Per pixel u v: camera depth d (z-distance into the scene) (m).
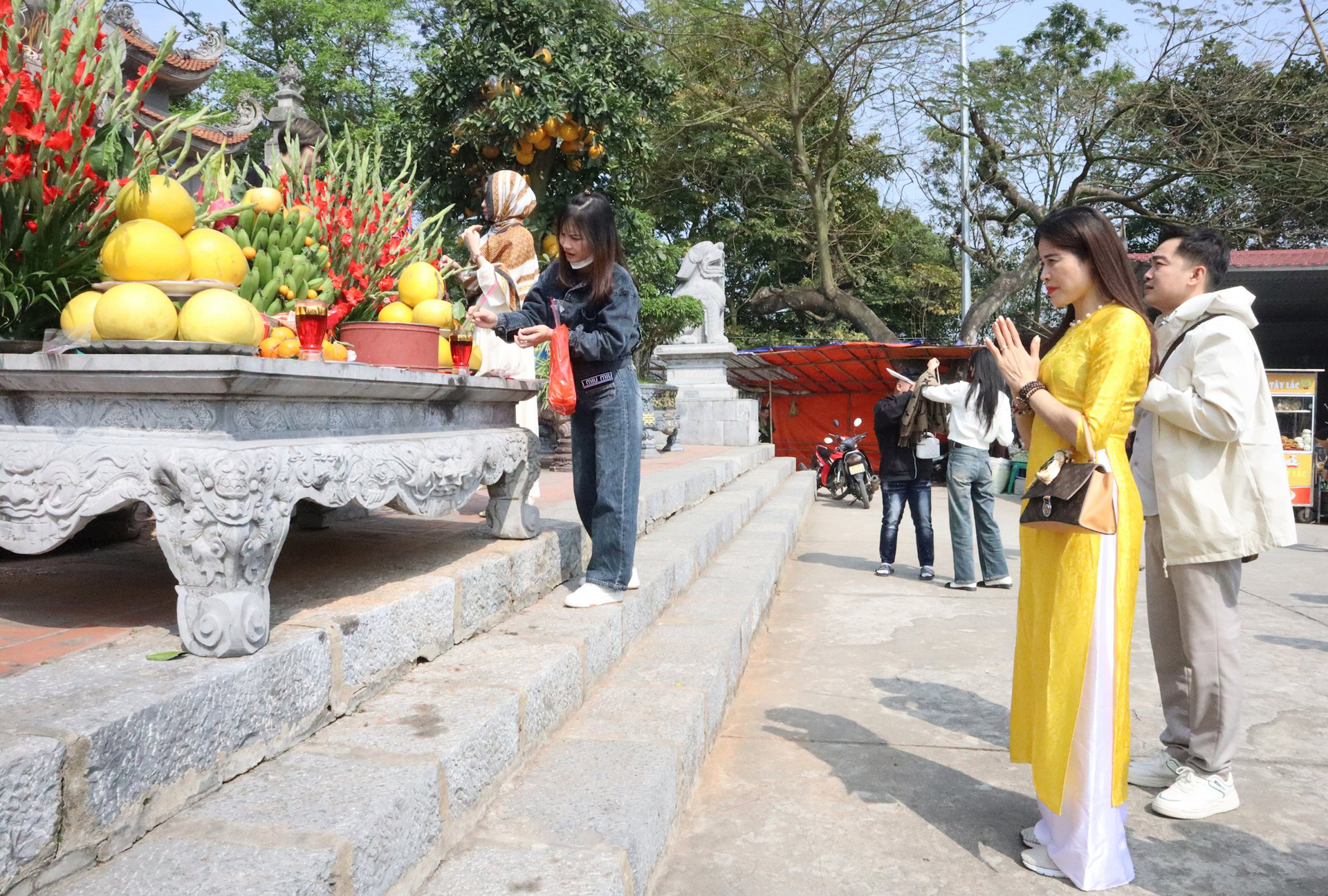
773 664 4.41
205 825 1.46
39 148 2.09
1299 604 5.82
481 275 3.59
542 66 7.63
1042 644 2.34
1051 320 23.80
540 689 2.35
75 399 1.87
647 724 2.61
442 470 2.52
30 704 1.42
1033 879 2.38
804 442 17.78
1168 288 2.94
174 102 11.40
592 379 3.12
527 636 2.74
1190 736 2.83
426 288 3.05
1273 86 16.11
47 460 1.82
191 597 1.75
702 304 12.20
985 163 19.47
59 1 2.19
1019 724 2.48
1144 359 2.27
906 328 25.09
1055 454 2.30
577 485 3.39
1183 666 2.94
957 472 6.16
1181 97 16.69
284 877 1.29
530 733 2.29
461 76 7.69
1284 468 2.65
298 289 2.73
